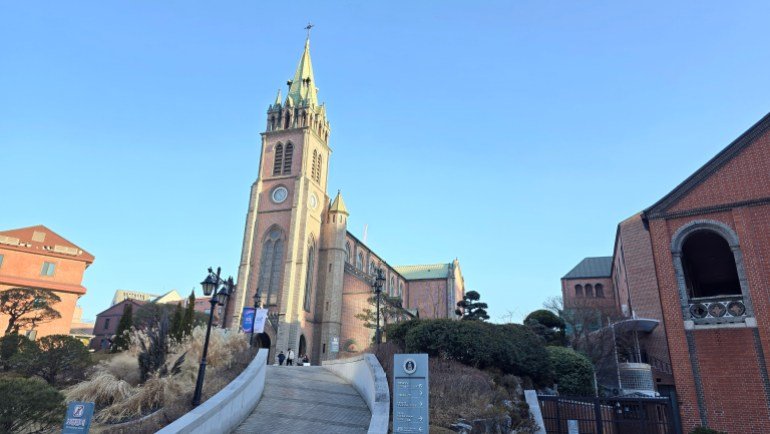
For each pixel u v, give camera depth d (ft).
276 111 232.53
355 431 54.70
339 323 207.10
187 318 150.41
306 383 83.71
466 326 84.33
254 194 217.77
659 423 77.05
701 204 83.82
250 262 205.77
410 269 321.32
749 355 73.92
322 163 234.17
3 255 189.06
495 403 68.74
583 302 197.98
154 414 56.80
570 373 94.68
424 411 47.52
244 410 58.80
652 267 156.15
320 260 216.13
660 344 139.95
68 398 63.10
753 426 70.79
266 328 188.75
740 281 78.07
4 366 83.51
